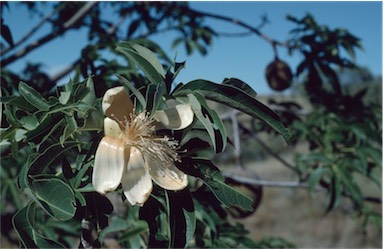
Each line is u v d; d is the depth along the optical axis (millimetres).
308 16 3971
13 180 3318
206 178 1667
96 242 1707
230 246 2568
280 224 11789
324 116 3818
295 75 3992
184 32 4203
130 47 1704
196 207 2365
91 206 1652
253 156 14547
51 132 1570
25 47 3244
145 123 1563
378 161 3596
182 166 1660
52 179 1533
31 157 1589
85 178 1631
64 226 3340
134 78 2762
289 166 4090
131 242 2402
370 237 10641
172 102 1664
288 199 12656
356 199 3551
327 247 10664
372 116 3979
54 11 3674
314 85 3975
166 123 1588
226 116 4051
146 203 1765
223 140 1563
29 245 1593
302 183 3850
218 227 2564
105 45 2902
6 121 1759
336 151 3732
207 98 1604
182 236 1614
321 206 11969
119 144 1539
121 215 2955
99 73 2689
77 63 3027
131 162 1546
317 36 3959
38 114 1643
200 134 1688
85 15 3484
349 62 3941
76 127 1578
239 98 1584
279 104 4113
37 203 1519
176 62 1650
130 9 3977
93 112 1562
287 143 1617
